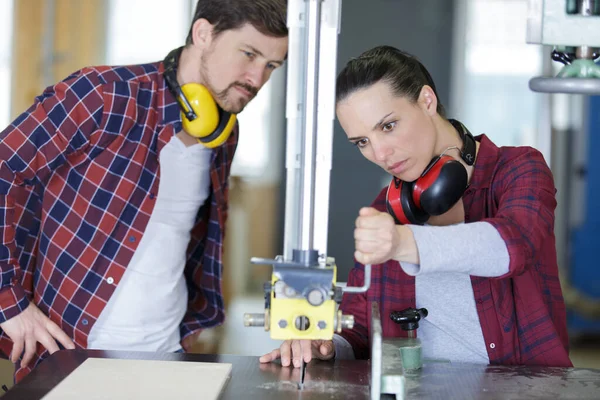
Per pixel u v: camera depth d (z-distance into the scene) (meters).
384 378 1.38
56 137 1.84
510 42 4.85
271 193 4.96
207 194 2.15
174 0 4.87
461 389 1.47
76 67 4.88
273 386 1.48
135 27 4.88
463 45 4.88
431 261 1.34
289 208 1.35
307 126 1.32
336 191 5.01
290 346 1.64
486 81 4.89
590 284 4.67
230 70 1.87
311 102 1.32
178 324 2.12
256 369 1.59
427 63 4.93
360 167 4.99
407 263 1.37
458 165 1.57
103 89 1.88
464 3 4.86
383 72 1.58
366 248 1.30
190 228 2.11
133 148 1.94
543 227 1.51
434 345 1.74
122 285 1.97
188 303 2.31
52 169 1.89
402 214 1.62
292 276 1.27
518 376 1.55
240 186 4.97
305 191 1.32
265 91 4.91
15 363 2.03
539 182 1.62
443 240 1.36
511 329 1.71
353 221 5.01
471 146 1.69
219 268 2.23
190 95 1.88
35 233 2.05
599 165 4.66
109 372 1.53
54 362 1.61
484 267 1.37
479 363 1.67
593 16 1.32
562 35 1.33
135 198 1.96
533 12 1.33
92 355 1.67
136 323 1.98
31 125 1.83
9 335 1.88
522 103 4.86
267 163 4.96
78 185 1.94
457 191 1.57
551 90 1.31
